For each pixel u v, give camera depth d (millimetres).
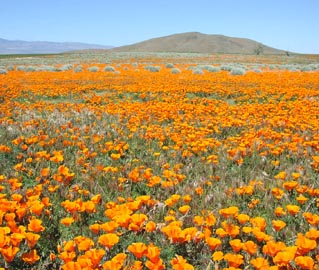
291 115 9828
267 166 5977
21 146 6625
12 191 4543
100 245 3510
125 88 17297
